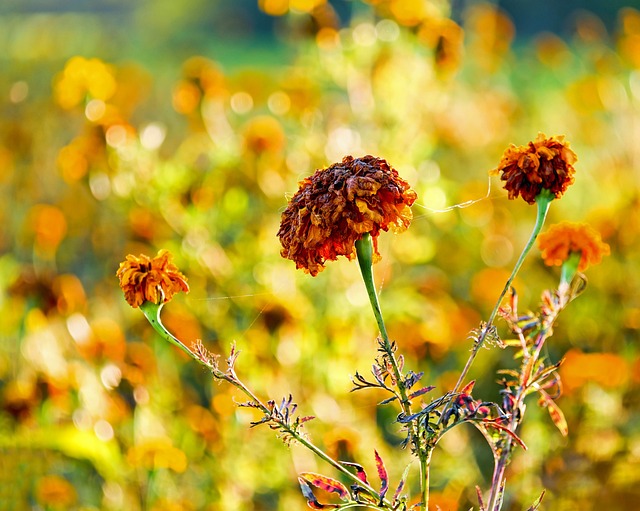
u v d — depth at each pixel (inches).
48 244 75.7
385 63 71.9
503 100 98.5
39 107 91.2
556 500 52.1
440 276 74.9
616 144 86.1
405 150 71.9
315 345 60.5
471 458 55.6
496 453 41.8
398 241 71.9
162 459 53.9
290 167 68.1
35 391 55.0
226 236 66.2
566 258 43.4
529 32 195.0
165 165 65.9
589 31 102.0
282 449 56.2
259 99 86.6
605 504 51.9
